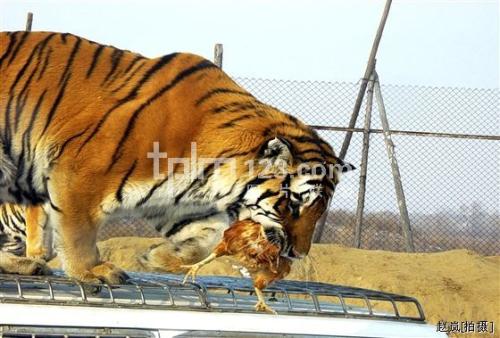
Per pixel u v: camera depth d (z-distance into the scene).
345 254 12.29
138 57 6.58
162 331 3.86
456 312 11.13
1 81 6.52
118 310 3.84
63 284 4.25
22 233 6.79
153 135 6.27
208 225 6.43
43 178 6.39
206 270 10.45
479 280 11.83
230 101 6.46
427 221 14.30
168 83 6.40
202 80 6.48
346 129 13.30
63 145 6.28
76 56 6.53
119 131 6.26
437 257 12.57
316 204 6.48
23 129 6.44
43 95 6.42
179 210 6.41
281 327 4.05
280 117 6.58
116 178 6.25
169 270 6.38
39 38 6.64
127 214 6.41
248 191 6.37
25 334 3.68
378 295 4.54
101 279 6.00
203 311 4.00
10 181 6.53
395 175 13.45
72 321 3.74
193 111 6.34
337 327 4.15
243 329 3.98
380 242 14.05
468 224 14.39
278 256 5.27
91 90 6.39
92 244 6.21
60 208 6.20
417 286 11.51
